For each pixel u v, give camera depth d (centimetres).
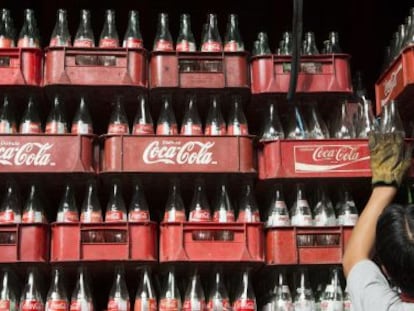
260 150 330
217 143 321
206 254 311
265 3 399
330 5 398
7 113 335
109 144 319
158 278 333
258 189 339
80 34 357
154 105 339
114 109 334
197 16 396
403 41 353
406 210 176
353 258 178
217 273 322
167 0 396
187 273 329
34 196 326
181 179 327
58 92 328
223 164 319
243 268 324
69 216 318
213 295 319
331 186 341
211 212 346
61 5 388
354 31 397
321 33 400
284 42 369
